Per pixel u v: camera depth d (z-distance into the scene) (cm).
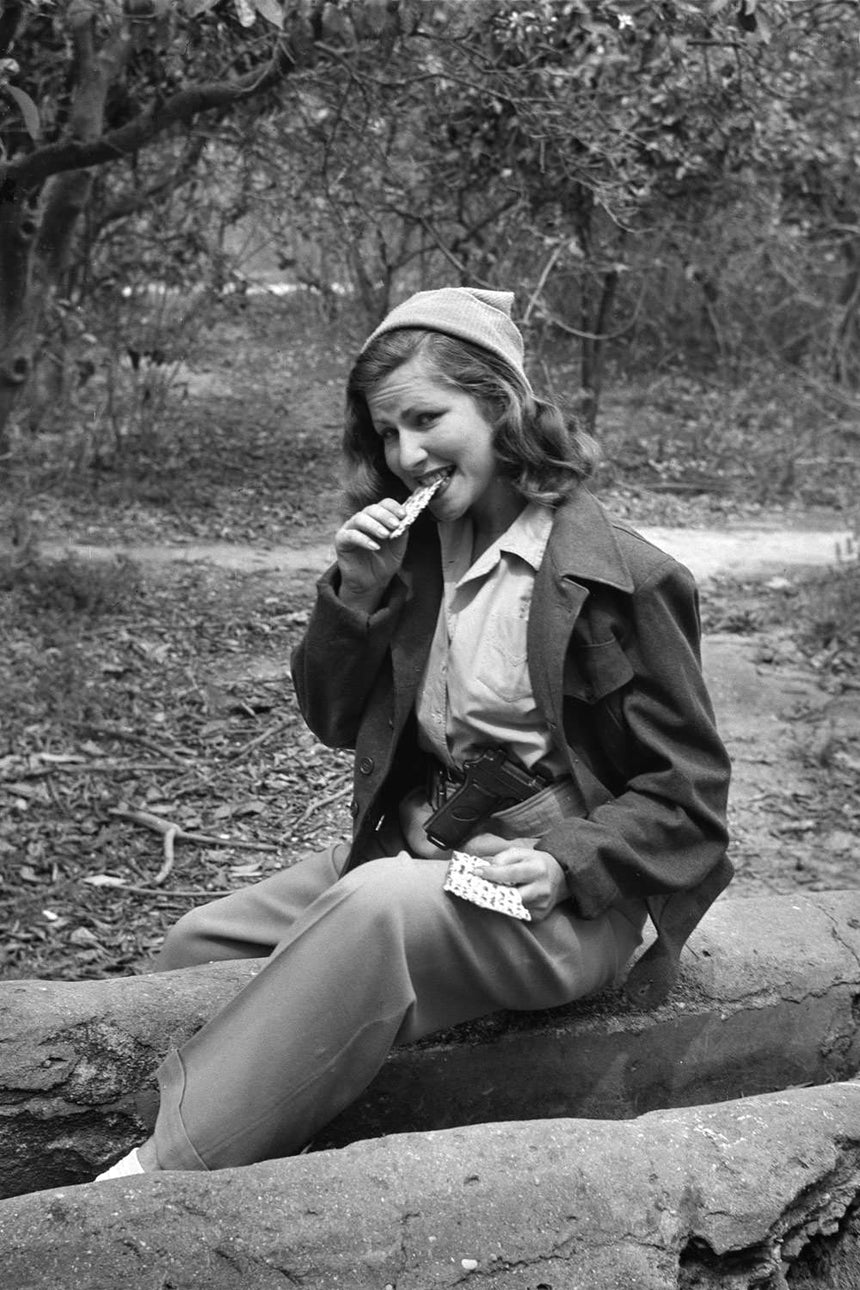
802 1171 216
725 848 247
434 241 889
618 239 969
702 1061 276
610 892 234
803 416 1241
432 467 242
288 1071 222
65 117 570
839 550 830
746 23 496
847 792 550
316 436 1065
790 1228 212
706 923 292
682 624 243
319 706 263
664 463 1086
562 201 830
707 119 802
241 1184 196
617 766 247
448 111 774
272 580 731
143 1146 223
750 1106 229
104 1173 233
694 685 240
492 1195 199
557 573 238
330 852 281
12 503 800
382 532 238
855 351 1405
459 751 251
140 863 459
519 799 246
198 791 506
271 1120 221
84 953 404
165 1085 225
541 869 229
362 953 223
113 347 944
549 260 848
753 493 1047
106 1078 243
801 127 990
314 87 660
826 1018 288
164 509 853
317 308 1213
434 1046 253
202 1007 252
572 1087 265
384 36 517
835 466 1145
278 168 812
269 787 511
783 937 293
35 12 404
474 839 248
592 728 246
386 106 682
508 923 232
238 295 1027
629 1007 267
